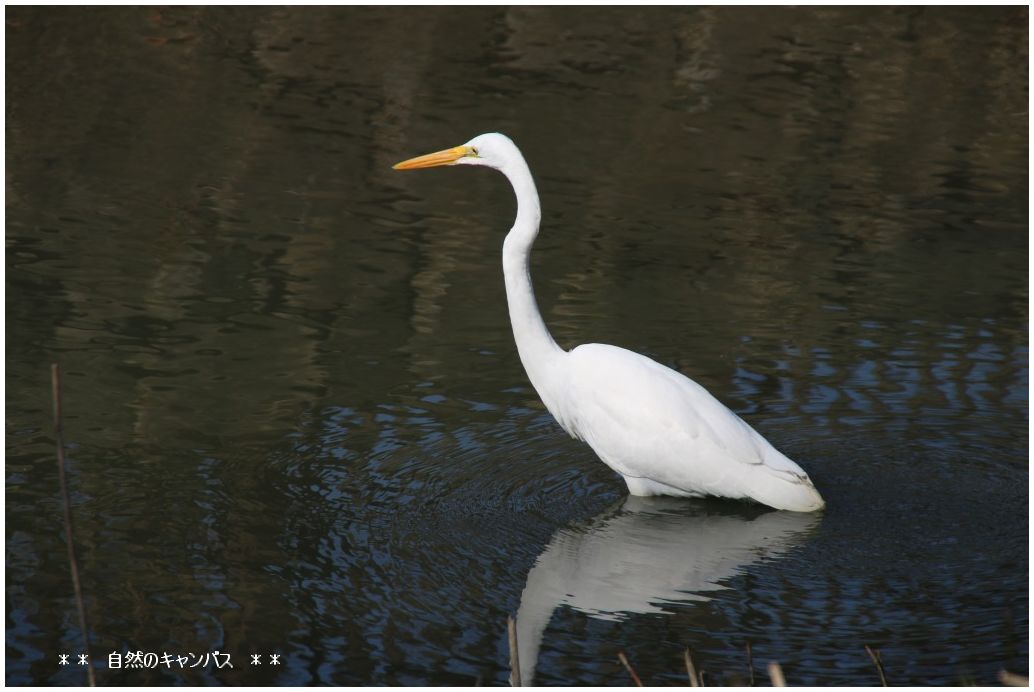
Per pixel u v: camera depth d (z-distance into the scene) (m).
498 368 12.79
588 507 10.12
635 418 10.09
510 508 10.01
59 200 17.88
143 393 11.88
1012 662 7.77
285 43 26.86
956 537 9.55
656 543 9.52
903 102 24.36
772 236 17.36
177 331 13.45
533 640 8.08
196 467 10.45
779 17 29.95
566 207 18.27
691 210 18.34
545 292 15.00
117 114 22.14
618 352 10.56
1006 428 11.48
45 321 13.56
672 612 8.48
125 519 9.53
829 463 10.80
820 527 9.77
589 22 29.09
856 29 29.19
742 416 11.72
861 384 12.50
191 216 17.42
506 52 26.70
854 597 8.68
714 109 23.52
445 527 9.62
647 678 7.66
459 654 7.93
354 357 12.93
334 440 11.03
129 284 14.80
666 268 15.97
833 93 24.77
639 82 25.00
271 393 11.98
